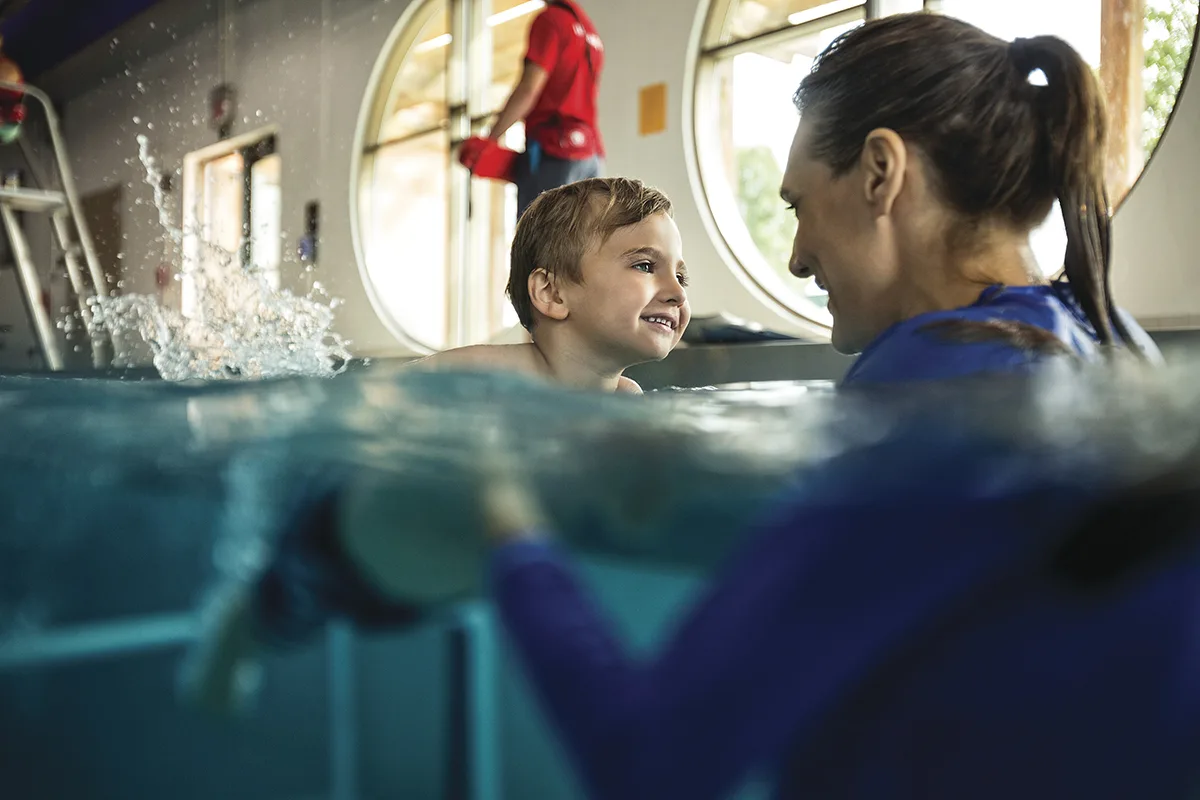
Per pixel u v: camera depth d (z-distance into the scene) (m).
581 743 0.61
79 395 1.39
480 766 2.74
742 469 0.81
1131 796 0.51
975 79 0.79
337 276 7.35
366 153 7.15
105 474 1.79
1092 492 0.48
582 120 3.87
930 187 0.80
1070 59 0.80
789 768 0.58
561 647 0.67
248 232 8.20
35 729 3.68
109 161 9.62
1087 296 0.83
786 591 0.53
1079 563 0.48
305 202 7.63
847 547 0.51
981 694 0.51
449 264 6.97
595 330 1.98
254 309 5.10
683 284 2.05
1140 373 0.75
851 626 0.51
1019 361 0.72
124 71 9.48
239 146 8.31
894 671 0.53
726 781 0.55
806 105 0.87
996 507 0.49
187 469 1.53
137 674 3.67
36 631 4.23
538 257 2.03
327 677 3.35
